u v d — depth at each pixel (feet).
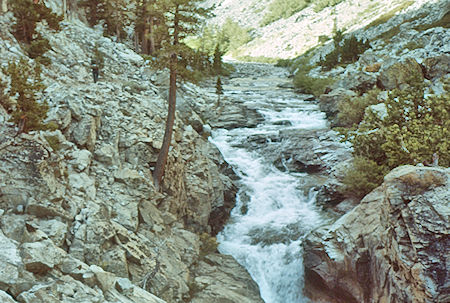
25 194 39.55
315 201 74.38
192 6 61.52
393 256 41.16
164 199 60.80
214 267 57.57
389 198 40.55
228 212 74.33
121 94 73.26
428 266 36.32
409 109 69.92
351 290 49.49
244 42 360.07
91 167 54.13
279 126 103.35
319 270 53.01
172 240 55.83
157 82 95.35
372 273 46.57
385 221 43.91
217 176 75.05
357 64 143.54
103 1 127.85
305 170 85.87
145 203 56.18
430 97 65.05
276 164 87.20
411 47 136.46
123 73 93.45
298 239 63.93
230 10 488.02
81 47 93.50
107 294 34.88
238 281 55.72
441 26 142.61
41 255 32.71
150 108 74.08
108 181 54.08
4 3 73.82
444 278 35.88
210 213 70.08
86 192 47.88
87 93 64.90
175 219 59.88
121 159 60.80
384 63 117.19
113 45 102.53
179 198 64.75
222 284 53.47
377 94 98.37
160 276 46.37
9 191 39.01
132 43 136.26
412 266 37.81
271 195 77.20
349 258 48.83
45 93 56.65
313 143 89.86
